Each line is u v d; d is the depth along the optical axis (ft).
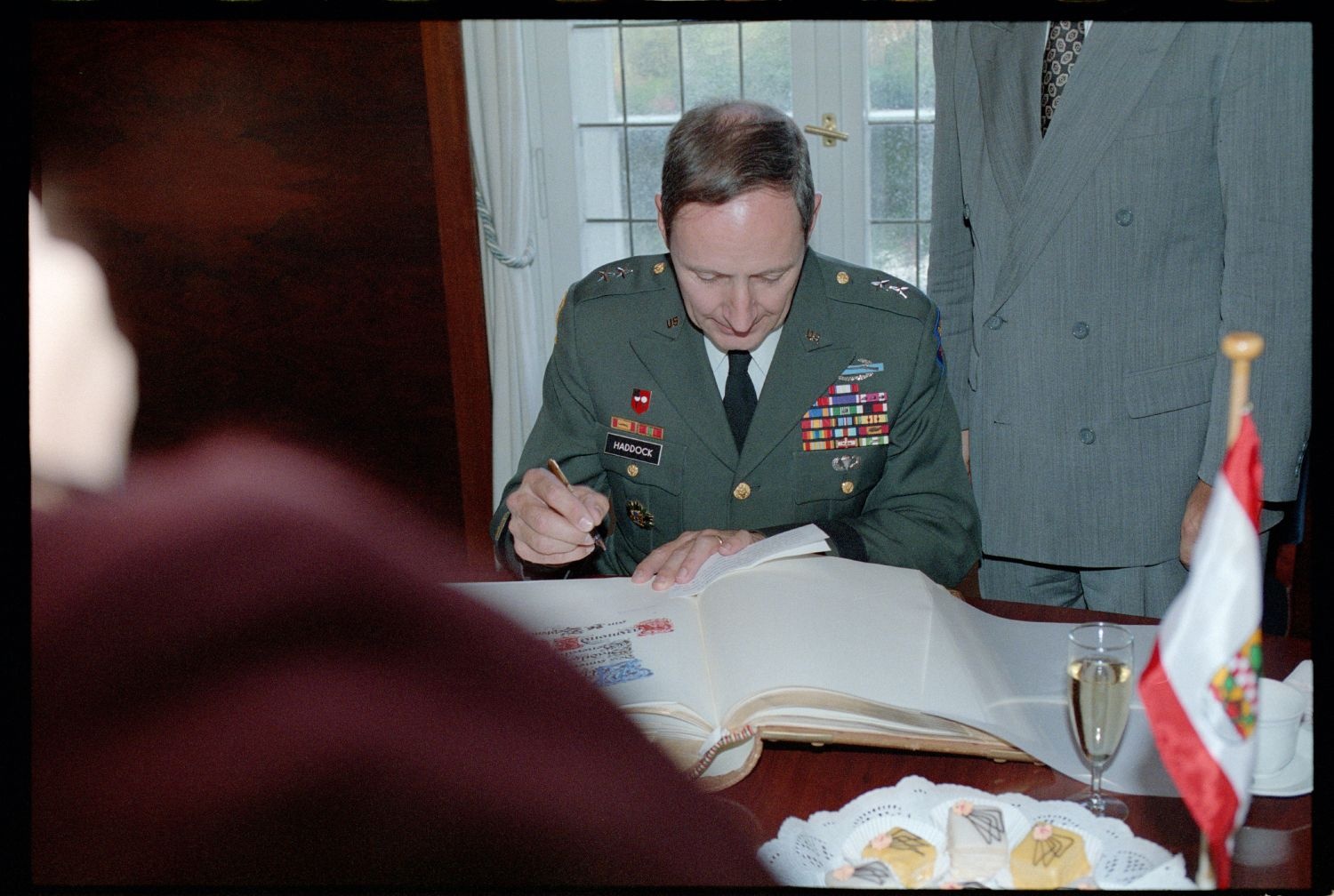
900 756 3.34
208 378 10.44
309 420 10.47
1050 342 5.46
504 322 10.02
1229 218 4.94
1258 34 4.72
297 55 9.67
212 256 10.18
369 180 9.88
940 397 5.04
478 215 9.84
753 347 4.60
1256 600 2.38
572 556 4.47
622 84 10.07
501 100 9.54
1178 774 2.46
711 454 5.04
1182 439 5.36
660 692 3.33
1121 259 5.26
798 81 9.71
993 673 3.49
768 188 4.00
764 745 3.43
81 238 10.14
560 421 5.29
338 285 10.16
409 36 9.48
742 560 4.11
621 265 5.34
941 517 4.85
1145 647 3.71
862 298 5.06
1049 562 5.69
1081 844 2.76
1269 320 4.84
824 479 4.99
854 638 3.50
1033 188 5.38
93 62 9.75
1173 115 5.05
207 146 9.93
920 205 9.87
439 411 10.36
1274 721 3.01
